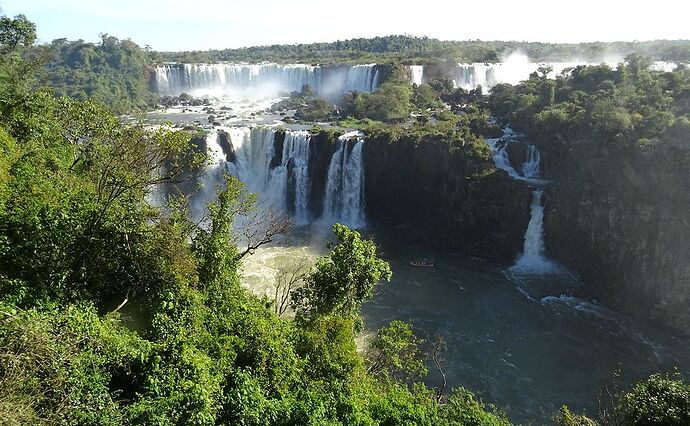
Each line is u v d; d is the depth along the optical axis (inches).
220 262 848.9
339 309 911.7
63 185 757.3
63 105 1133.7
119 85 3732.8
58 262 655.8
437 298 1649.9
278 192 2363.4
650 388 768.9
